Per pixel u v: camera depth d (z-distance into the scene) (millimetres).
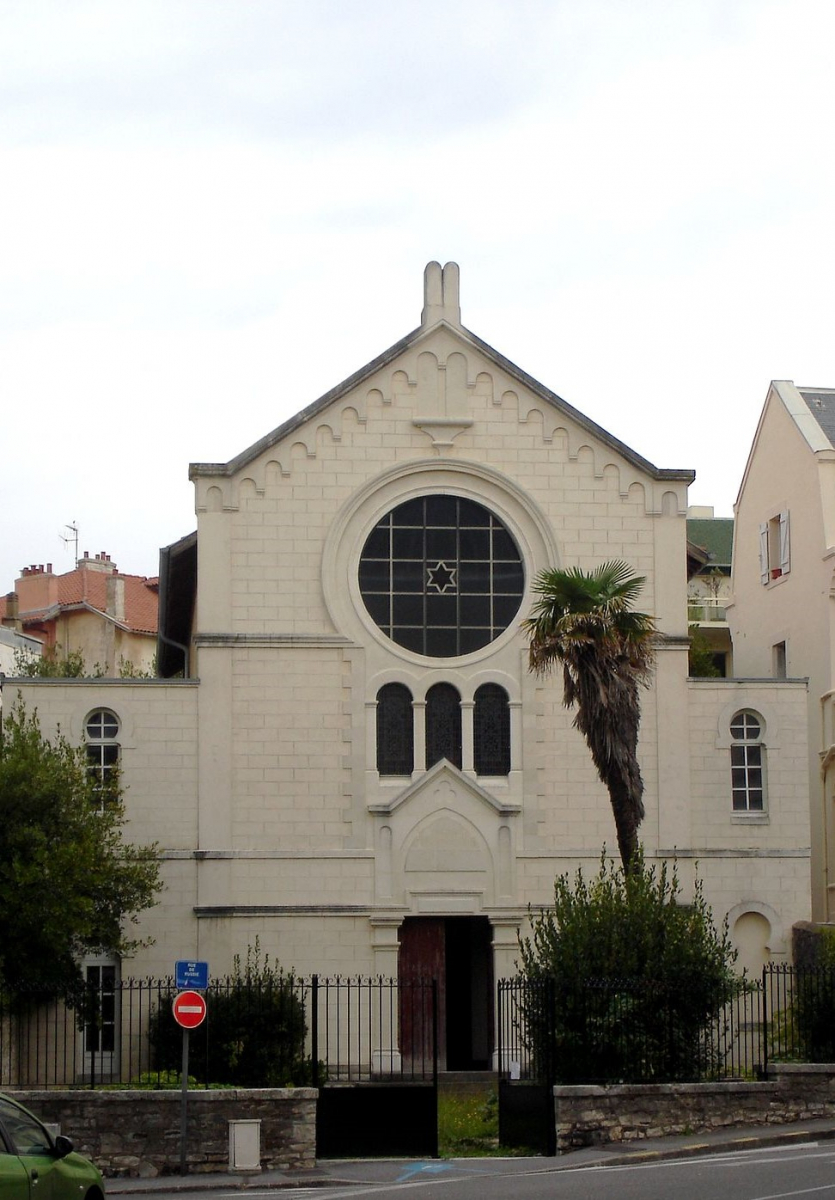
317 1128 28812
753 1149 27797
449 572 41344
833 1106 30188
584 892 32781
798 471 48375
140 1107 27594
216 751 40000
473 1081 38375
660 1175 23812
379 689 40750
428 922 40625
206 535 40688
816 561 46750
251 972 38469
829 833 44344
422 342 41812
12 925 34531
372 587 41094
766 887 40906
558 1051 30234
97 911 36344
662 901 32719
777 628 49500
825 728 44938
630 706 34812
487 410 41812
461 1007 41188
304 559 40875
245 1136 27375
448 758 40812
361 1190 24031
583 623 34625
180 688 40188
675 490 42000
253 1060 34969
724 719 41438
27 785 35000
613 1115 28875
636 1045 30391
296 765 40156
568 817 40688
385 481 41281
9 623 78812
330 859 39875
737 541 53594
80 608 80938
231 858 39625
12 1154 18203
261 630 40562
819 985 32031
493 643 41156
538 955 34500
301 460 41156
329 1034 39344
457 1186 24000
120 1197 24812
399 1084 29438
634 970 30922
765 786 41375
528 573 41375
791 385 50562
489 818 40438
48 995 34250
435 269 42156
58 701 39938
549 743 40906
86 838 35250
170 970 39125
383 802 40125
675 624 41531
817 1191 21047
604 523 41750
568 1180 24016
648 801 40969
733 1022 39469
